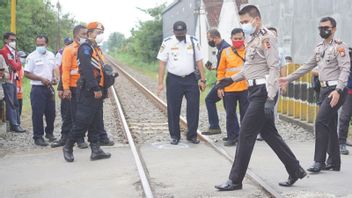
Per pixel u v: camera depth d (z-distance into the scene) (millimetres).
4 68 11805
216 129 11133
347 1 15539
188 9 38000
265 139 6859
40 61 10281
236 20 33469
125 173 7863
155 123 13727
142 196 6641
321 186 6965
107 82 8703
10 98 11984
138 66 55906
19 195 6852
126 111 16781
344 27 15766
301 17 19453
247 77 6695
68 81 9344
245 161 6746
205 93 22266
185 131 12148
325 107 7648
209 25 33938
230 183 6809
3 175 7984
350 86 9117
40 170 8258
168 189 6941
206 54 33531
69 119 10195
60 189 7078
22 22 31344
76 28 9500
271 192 6508
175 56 10141
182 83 10227
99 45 8797
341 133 9219
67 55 9352
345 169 8008
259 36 6578
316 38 17953
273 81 6438
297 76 7703
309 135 11133
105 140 10258
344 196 6461
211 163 8492
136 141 10844
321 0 17547
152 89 26078
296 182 7195
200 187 7008
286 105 13625
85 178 7637
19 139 11203
